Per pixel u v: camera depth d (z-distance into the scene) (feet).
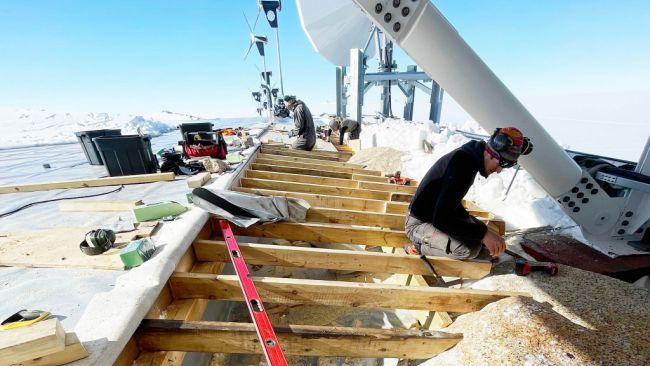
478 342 4.10
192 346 3.80
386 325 6.35
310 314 6.71
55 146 23.15
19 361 2.57
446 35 5.12
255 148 16.56
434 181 5.78
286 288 4.72
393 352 4.20
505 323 4.26
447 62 5.35
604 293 5.18
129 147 11.11
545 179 6.58
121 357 3.32
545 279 5.74
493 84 5.56
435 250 6.12
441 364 4.15
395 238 7.22
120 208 7.76
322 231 7.14
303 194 9.04
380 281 7.79
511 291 5.17
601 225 7.25
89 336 3.16
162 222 6.64
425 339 4.18
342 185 11.55
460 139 12.85
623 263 6.47
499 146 4.88
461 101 5.80
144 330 3.66
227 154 14.62
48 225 6.91
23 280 4.69
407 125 17.80
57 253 5.30
